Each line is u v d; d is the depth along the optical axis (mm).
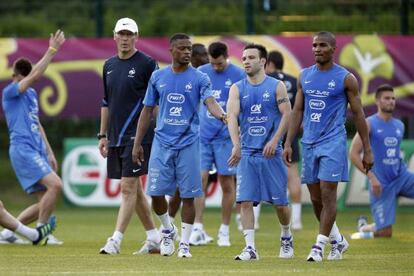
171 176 36156
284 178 35344
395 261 34938
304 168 35531
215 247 42062
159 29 79312
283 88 34938
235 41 65812
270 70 52375
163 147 36000
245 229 35188
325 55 34594
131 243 44188
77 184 67438
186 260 34906
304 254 38219
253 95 35000
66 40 67438
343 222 59062
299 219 53594
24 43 67312
